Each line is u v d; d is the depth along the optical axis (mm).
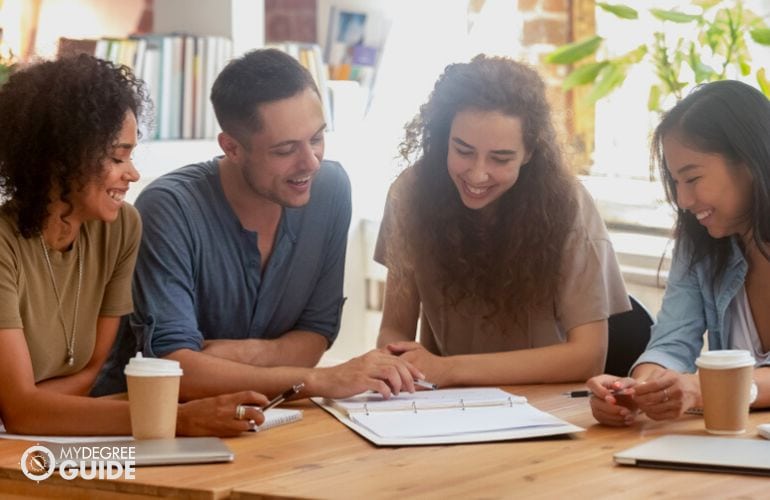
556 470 1871
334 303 2898
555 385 2637
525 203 2689
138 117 2340
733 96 2334
